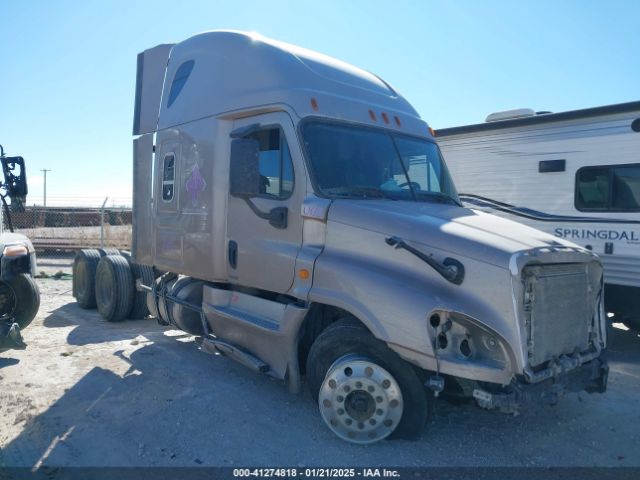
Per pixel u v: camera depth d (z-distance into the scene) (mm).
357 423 4320
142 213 7094
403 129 5727
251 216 5266
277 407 5086
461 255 4035
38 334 7637
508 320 3848
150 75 7121
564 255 4211
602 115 7602
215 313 5641
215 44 5984
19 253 6637
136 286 8359
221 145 5605
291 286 4812
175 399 5262
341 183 4898
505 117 8945
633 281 7359
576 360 4293
